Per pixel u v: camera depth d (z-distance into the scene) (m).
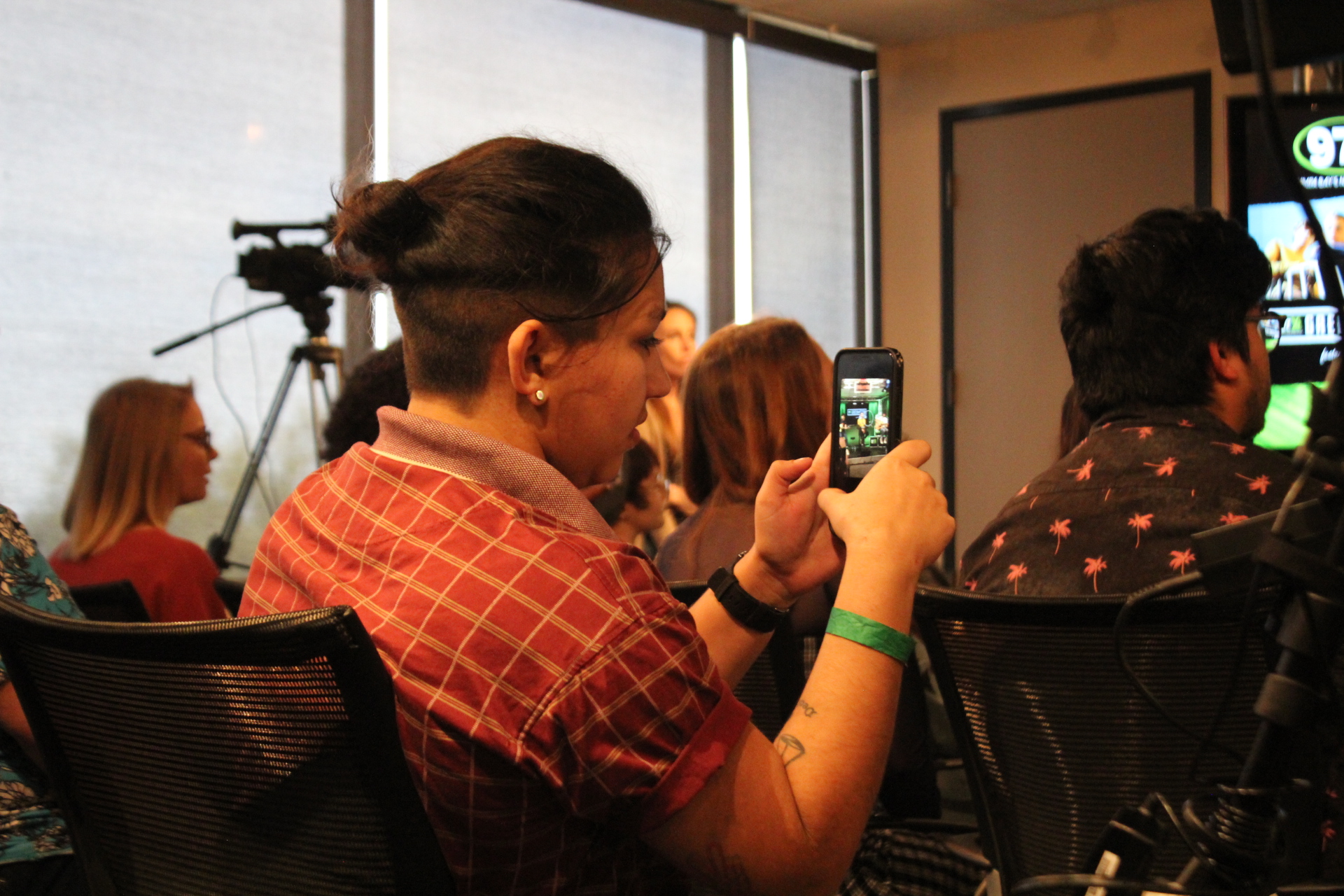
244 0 3.89
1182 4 5.21
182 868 0.86
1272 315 1.55
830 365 1.92
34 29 3.44
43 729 0.90
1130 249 1.31
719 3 5.32
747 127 5.50
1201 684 1.05
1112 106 5.38
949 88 5.82
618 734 0.70
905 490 0.85
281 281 3.11
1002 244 5.68
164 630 0.71
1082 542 1.22
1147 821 0.71
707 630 0.97
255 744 0.75
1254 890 0.64
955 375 5.80
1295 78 3.75
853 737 0.77
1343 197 3.85
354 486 0.82
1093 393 1.35
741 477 1.83
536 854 0.74
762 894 0.73
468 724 0.70
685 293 5.27
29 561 1.33
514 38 4.64
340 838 0.75
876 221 6.04
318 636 0.65
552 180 0.79
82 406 3.52
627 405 0.82
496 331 0.79
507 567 0.73
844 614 0.80
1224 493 1.17
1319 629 0.60
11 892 1.26
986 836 1.21
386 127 4.26
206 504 3.75
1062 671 1.10
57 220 3.48
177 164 3.73
